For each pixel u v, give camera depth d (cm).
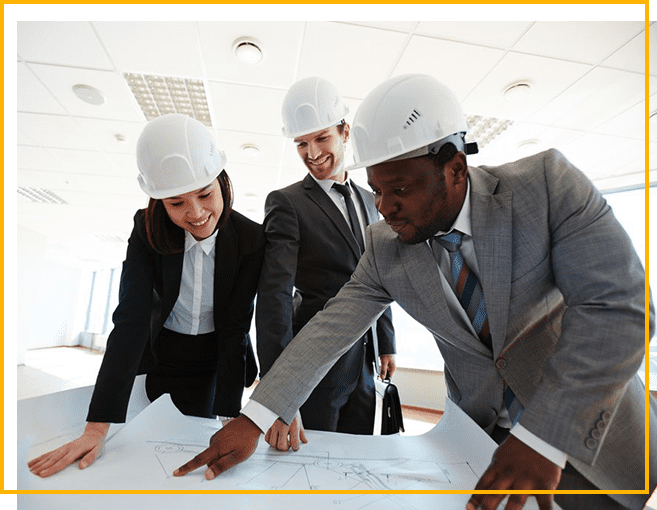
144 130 82
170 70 257
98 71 262
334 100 128
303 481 56
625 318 48
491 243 60
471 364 68
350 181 131
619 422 55
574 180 57
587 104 285
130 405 92
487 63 245
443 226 60
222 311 100
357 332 73
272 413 64
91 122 327
